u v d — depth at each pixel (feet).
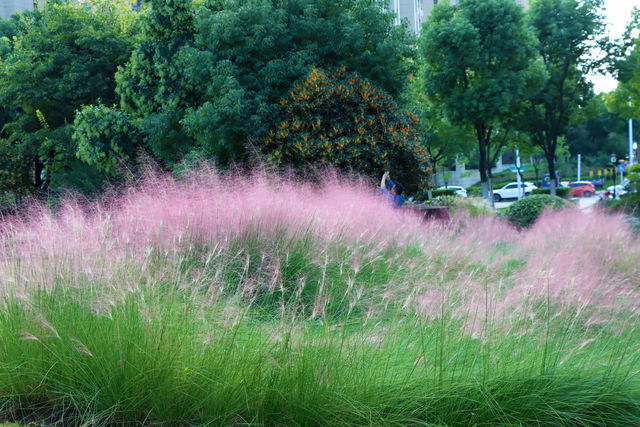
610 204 52.24
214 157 43.32
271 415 8.41
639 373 8.77
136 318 9.46
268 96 50.47
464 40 83.56
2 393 9.29
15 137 76.79
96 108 57.21
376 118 49.19
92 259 12.00
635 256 20.18
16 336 9.55
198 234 16.78
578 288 11.95
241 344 9.32
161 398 8.51
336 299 13.99
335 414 8.24
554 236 27.30
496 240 27.94
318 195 27.27
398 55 56.90
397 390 8.57
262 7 49.39
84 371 8.98
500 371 8.79
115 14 76.84
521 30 85.61
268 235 17.53
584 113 103.96
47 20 74.13
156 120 51.55
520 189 142.92
